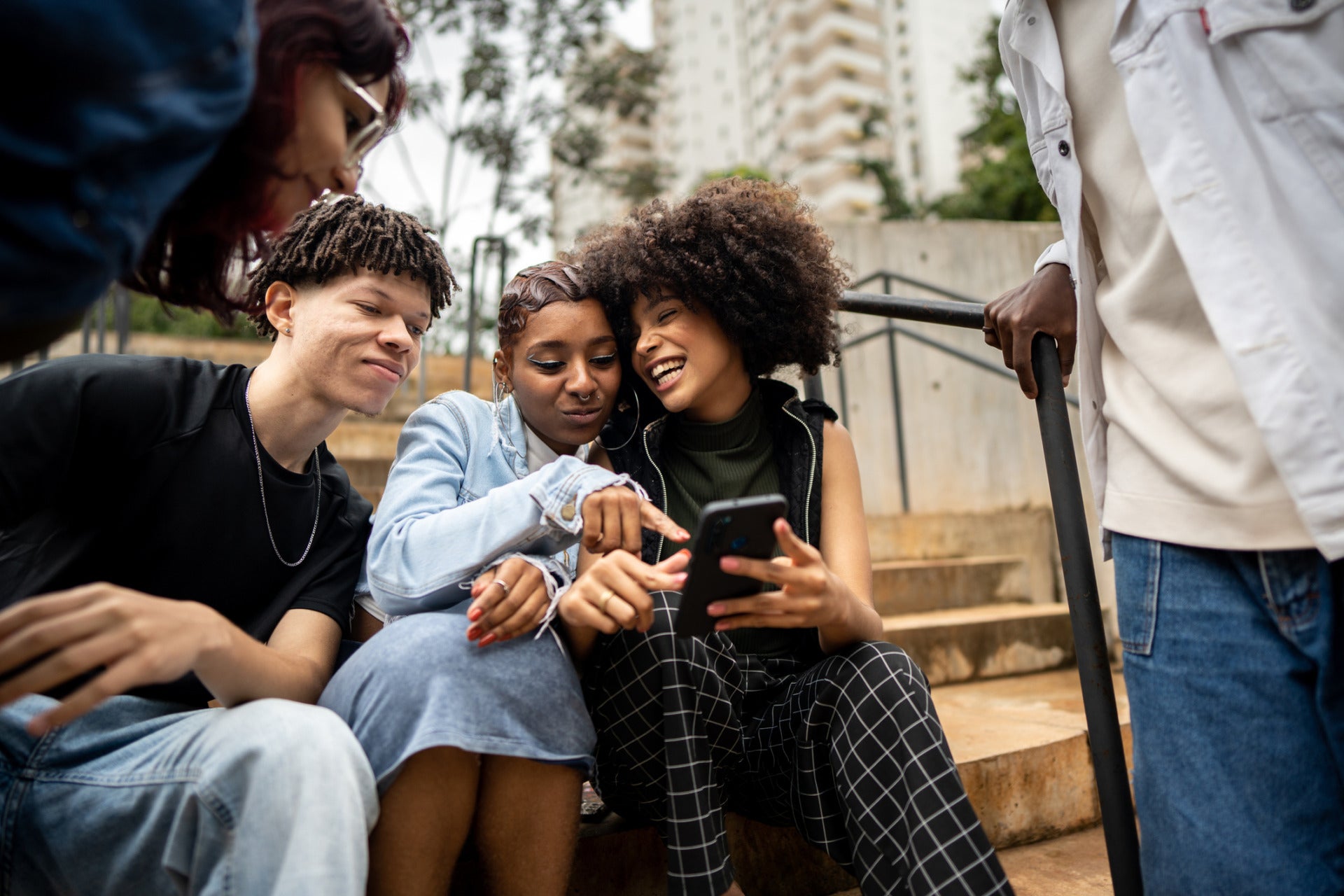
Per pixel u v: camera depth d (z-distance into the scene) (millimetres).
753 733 1286
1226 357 913
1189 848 925
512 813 1053
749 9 49375
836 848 1167
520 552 1142
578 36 8203
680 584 1049
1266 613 929
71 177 550
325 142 854
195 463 1118
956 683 2561
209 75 607
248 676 958
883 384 4027
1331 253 879
